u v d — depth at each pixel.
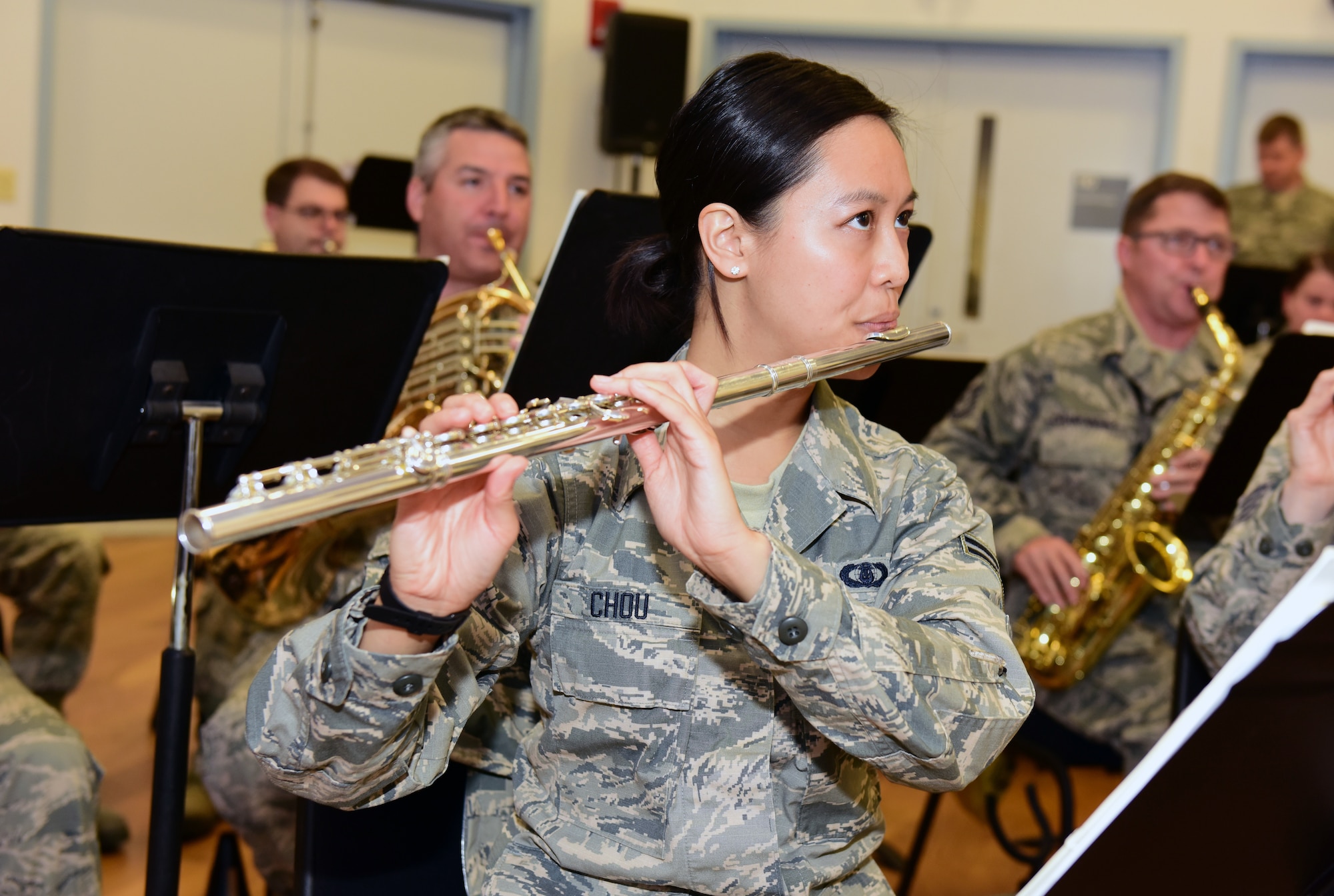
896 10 6.38
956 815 3.35
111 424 1.57
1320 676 0.94
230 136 5.91
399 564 1.05
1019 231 6.52
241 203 5.97
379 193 4.27
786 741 1.22
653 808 1.22
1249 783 0.99
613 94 6.11
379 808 1.38
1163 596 2.87
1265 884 1.08
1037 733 2.81
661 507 1.05
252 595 2.24
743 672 1.22
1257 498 1.90
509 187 2.82
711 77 1.25
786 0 6.45
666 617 1.22
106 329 1.52
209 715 2.72
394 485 0.98
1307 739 0.98
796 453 1.29
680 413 1.01
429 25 6.24
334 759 1.11
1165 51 6.24
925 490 1.30
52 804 1.81
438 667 1.09
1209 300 2.96
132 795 3.11
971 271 6.57
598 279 1.74
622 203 1.70
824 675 1.05
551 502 1.26
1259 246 5.71
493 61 6.41
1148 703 2.80
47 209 5.46
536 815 1.27
